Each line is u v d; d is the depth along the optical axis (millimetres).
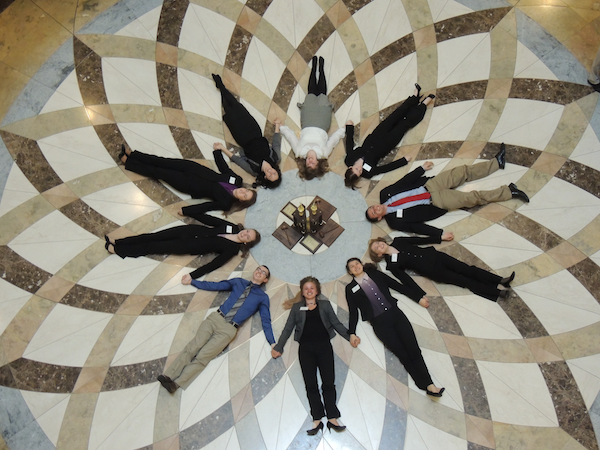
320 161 5359
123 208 5258
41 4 5777
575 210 4973
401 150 5410
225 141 5504
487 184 5211
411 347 4582
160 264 5102
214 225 5141
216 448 4461
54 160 5309
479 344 4695
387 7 5816
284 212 5316
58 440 4469
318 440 4469
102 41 5680
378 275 4891
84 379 4668
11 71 5559
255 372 4727
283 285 5082
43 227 5109
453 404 4527
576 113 5242
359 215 5281
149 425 4551
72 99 5492
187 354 4664
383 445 4426
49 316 4844
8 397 4559
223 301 5008
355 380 4656
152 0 5824
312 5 5840
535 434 4363
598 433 4293
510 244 4973
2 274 4930
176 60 5695
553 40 5516
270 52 5762
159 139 5473
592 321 4617
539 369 4551
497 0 5727
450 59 5613
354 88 5645
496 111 5395
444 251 5023
